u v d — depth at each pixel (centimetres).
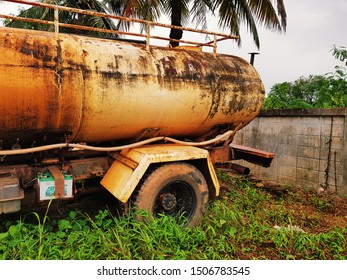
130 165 379
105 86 356
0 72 305
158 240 343
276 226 436
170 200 405
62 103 339
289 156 677
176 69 411
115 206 466
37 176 355
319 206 540
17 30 333
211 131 482
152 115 401
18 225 330
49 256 307
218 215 429
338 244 385
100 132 387
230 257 346
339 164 588
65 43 347
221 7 970
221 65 459
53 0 1080
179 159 399
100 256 318
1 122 323
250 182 669
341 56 778
